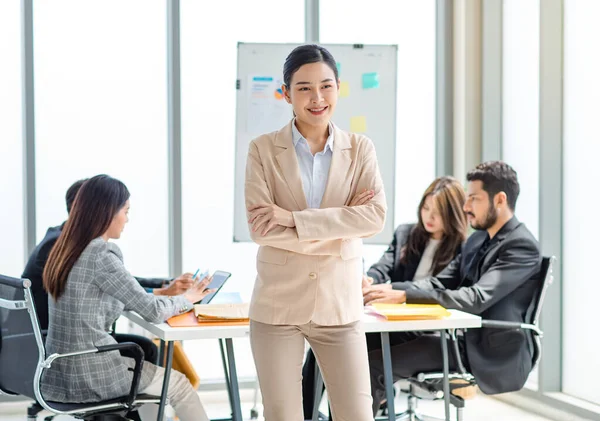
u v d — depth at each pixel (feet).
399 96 16.76
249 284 16.16
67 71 15.26
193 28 15.84
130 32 15.58
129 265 15.67
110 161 15.52
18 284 8.85
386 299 10.83
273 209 7.13
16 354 9.57
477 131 16.34
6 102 14.89
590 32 13.66
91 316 9.66
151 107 15.71
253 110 15.48
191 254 15.92
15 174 14.98
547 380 14.53
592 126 13.64
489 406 15.24
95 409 9.44
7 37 14.89
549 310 14.52
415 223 13.46
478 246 11.86
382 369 11.05
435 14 16.84
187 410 10.23
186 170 15.87
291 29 16.26
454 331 10.41
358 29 16.52
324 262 7.13
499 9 16.19
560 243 14.53
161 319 9.60
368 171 7.58
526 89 15.40
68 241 9.82
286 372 7.13
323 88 7.20
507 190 11.38
